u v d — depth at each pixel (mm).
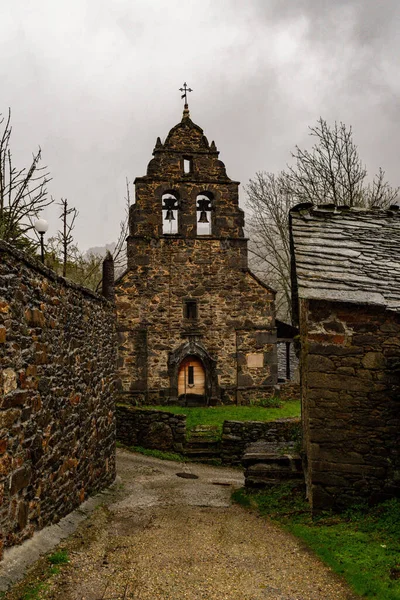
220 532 7664
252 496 10055
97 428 9797
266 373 21406
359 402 7848
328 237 9500
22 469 5719
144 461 14891
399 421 7766
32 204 9828
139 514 8727
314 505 7785
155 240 21141
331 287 8016
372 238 9625
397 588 5301
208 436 16531
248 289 21594
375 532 6930
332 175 21719
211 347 21219
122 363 20469
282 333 24703
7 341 5312
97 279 22828
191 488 11438
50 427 6762
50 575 5402
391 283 8234
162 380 20750
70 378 7816
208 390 20906
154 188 21359
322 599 5199
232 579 5715
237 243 21641
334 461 7797
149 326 20812
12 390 5453
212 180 21734
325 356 7922
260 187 28547
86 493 8852
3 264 5199
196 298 21203
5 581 4945
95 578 5539
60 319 7305
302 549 6688
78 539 6777
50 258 16594
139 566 6035
